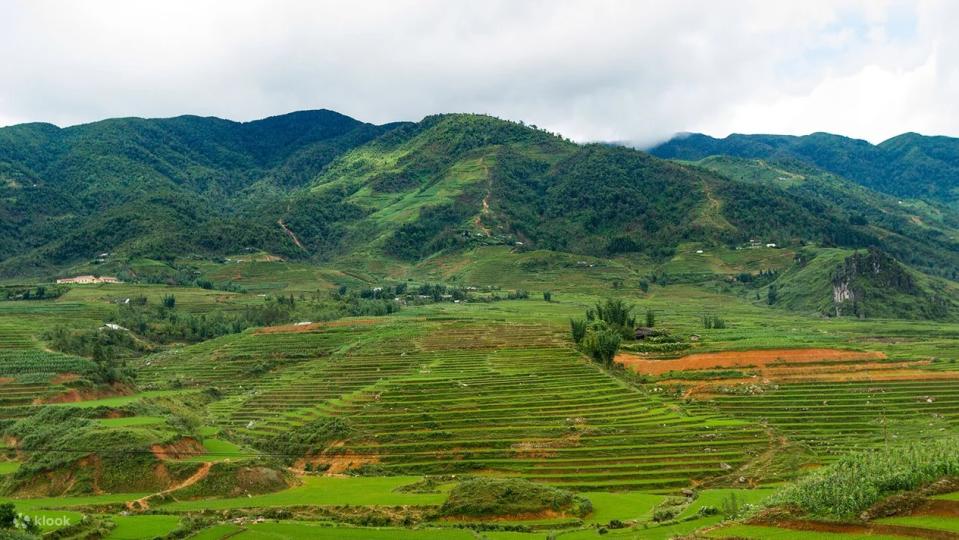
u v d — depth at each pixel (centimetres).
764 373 16362
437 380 16162
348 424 13862
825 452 12000
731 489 10606
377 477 11756
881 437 12594
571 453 12244
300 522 8731
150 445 10975
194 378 19612
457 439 13038
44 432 11912
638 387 15900
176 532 7775
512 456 12325
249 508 9425
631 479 11269
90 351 19725
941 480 7188
